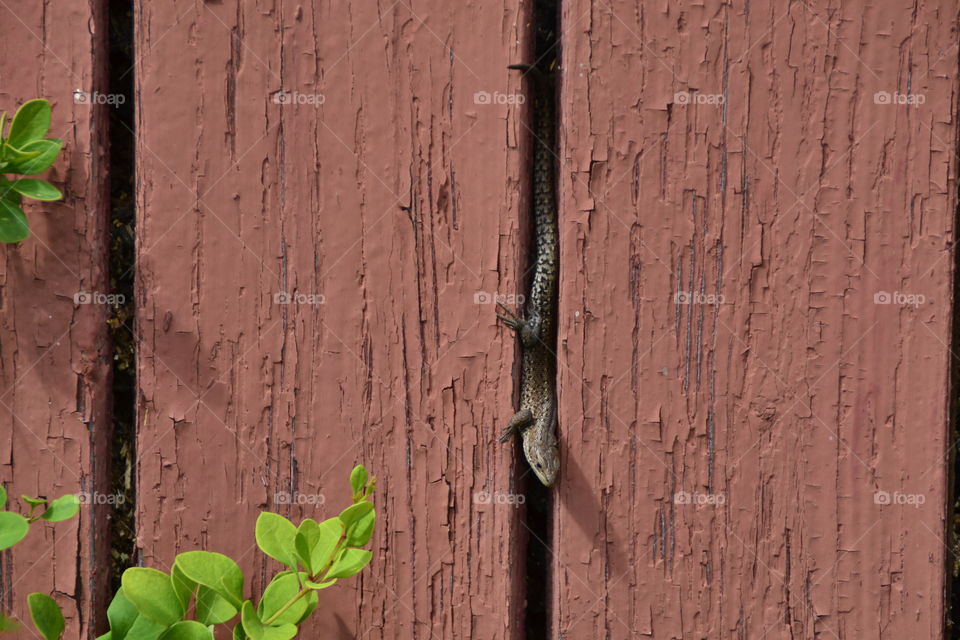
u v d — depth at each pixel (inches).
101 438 71.7
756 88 72.4
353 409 72.2
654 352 72.5
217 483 71.7
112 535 73.6
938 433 71.7
